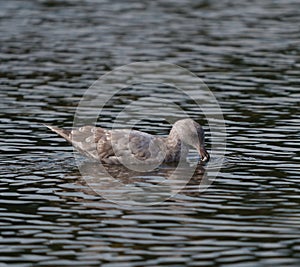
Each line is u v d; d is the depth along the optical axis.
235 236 15.80
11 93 28.83
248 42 36.91
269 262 14.60
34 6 45.44
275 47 35.91
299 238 15.67
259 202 17.80
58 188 18.97
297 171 20.12
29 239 15.74
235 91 28.92
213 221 16.66
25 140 23.22
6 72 31.84
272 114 25.91
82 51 35.31
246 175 19.91
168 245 15.38
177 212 17.25
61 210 17.41
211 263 14.57
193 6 45.69
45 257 14.88
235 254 14.95
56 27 40.09
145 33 38.78
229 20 41.78
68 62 33.44
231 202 17.84
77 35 38.41
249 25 40.53
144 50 35.41
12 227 16.38
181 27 40.12
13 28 39.81
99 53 34.97
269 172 20.12
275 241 15.55
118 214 17.16
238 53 34.88
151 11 44.22
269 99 27.77
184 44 36.56
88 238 15.78
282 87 29.38
